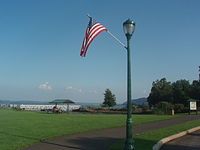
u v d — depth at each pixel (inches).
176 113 2687.0
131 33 697.6
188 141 959.0
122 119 1673.2
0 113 2213.3
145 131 1125.7
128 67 695.1
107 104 4025.6
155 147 776.9
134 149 709.9
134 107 3065.9
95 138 928.3
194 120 1674.5
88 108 3376.0
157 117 1888.5
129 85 690.8
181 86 3934.5
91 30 759.7
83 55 768.3
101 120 1581.0
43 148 740.0
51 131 1080.8
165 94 3964.1
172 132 1085.8
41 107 4035.4
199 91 3814.0
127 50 698.8
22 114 2089.1
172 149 810.2
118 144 799.1
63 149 729.6
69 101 3019.2
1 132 1037.2
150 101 4099.4
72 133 1045.8
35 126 1239.5
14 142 823.1
